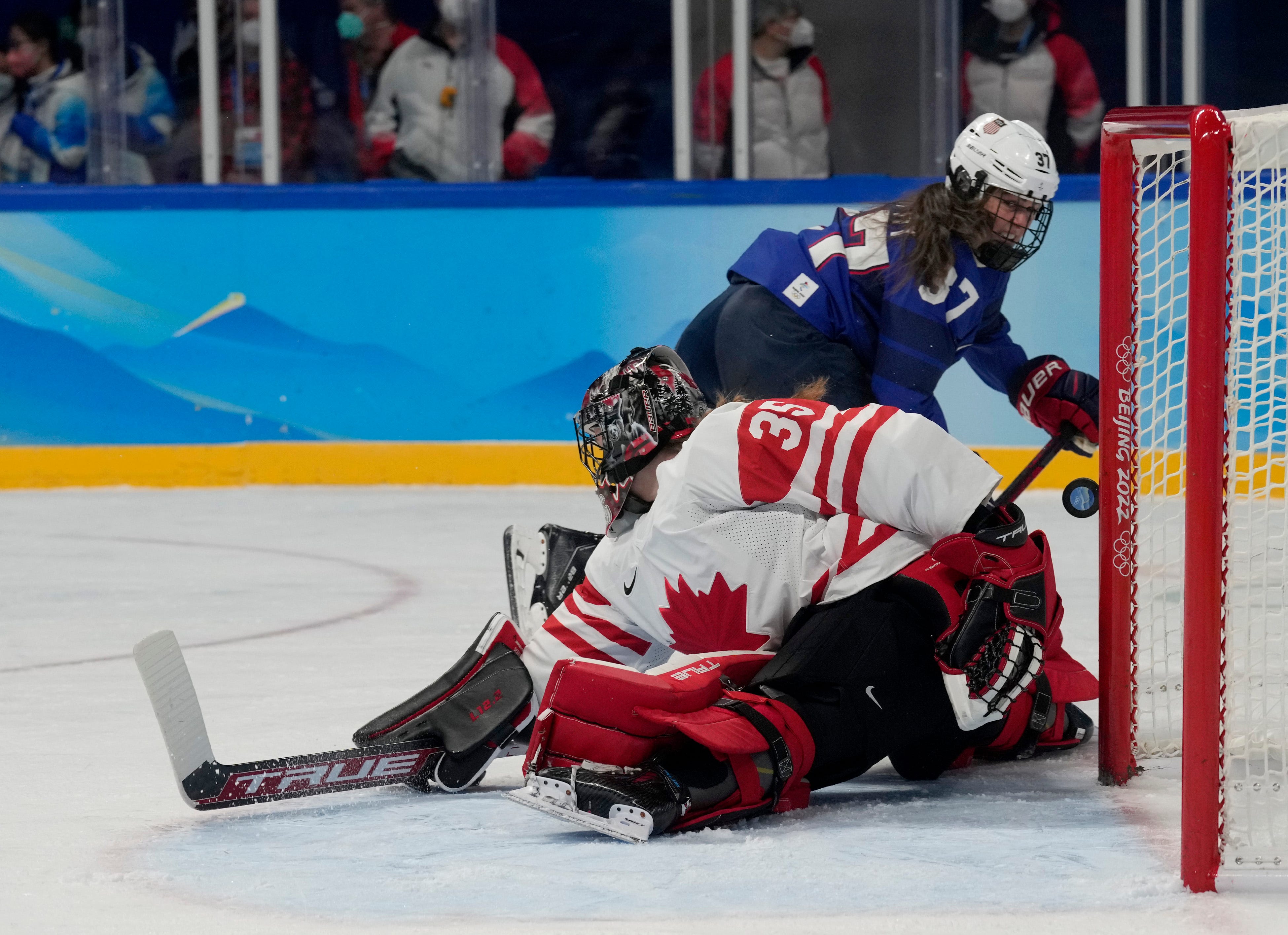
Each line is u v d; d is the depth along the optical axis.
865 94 28.08
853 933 5.96
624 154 29.09
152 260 28.52
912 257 10.63
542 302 28.03
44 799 8.72
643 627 8.62
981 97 27.70
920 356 10.79
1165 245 19.20
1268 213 7.50
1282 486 7.82
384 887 6.75
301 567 19.62
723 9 28.03
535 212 27.92
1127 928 5.97
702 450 8.14
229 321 28.55
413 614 16.14
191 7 28.97
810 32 28.00
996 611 7.76
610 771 7.75
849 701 7.95
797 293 11.37
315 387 28.53
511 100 28.95
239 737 10.30
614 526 8.73
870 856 7.09
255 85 28.98
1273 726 8.41
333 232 28.33
